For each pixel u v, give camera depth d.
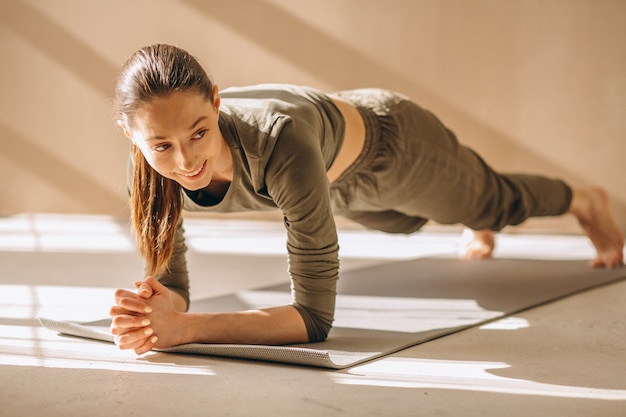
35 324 2.58
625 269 3.63
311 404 1.74
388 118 2.79
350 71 5.49
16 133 5.95
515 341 2.38
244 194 2.26
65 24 5.82
